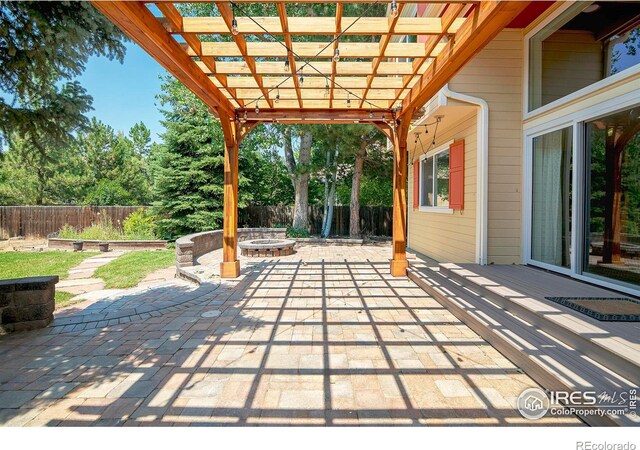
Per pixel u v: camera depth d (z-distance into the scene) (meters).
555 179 4.81
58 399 2.39
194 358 3.01
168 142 13.17
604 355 2.42
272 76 4.93
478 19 2.85
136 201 23.20
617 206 3.76
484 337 3.34
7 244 13.05
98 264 8.46
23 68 4.06
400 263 6.41
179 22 3.30
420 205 9.22
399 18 3.34
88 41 4.41
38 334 3.59
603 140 3.93
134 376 2.70
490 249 5.66
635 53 3.52
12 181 17.84
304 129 10.91
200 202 13.15
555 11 4.69
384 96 5.55
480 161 5.62
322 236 14.09
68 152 5.74
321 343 3.32
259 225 15.30
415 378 2.63
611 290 3.81
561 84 4.67
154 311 4.33
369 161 13.27
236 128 6.24
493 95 5.56
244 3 2.98
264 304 4.62
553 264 4.90
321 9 10.91
